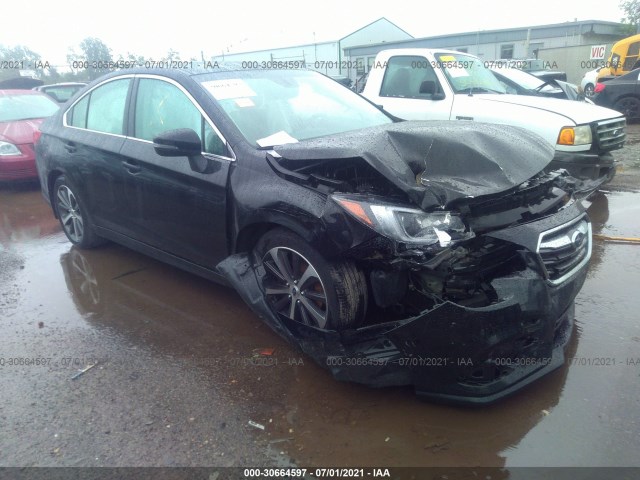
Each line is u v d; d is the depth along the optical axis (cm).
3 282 469
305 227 286
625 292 388
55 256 527
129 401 299
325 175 301
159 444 265
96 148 447
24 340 370
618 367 301
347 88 462
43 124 552
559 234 275
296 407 286
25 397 307
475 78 693
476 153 288
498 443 252
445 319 243
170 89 394
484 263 268
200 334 365
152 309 404
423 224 251
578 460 239
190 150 344
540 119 573
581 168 557
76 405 297
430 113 662
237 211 328
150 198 398
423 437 258
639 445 246
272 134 359
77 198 492
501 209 278
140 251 445
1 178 784
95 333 374
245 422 277
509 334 245
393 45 2423
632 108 1300
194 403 294
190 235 376
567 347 321
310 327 291
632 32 2633
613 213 573
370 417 274
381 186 283
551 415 268
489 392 258
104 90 466
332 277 281
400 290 267
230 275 336
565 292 273
